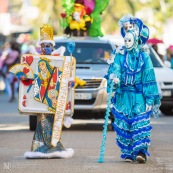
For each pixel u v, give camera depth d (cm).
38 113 1748
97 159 1731
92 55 2531
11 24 6825
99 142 2077
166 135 2280
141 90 1677
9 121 2859
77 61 2508
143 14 7400
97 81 2416
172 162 1694
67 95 1755
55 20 6456
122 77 1678
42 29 1773
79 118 2475
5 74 4569
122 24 1691
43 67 1756
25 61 1759
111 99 1717
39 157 1736
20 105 1755
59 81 1755
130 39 1662
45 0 7162
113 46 2567
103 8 2592
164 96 3100
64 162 1683
